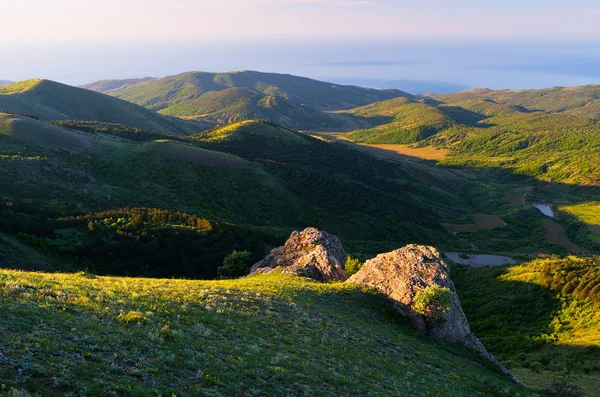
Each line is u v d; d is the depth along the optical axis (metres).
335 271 49.28
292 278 42.75
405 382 20.89
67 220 74.25
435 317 35.69
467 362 31.70
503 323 63.69
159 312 20.11
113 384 11.33
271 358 17.52
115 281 27.28
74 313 16.91
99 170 133.75
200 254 78.69
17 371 10.47
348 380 17.88
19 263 49.34
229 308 24.11
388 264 40.81
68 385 10.61
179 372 13.59
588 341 49.09
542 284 69.25
